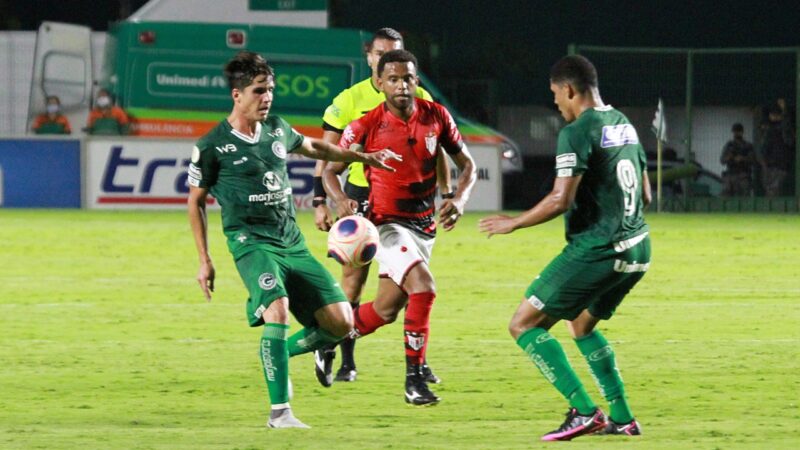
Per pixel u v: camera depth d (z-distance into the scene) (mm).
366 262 21094
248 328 29469
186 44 66625
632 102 78938
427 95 24156
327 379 21891
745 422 19188
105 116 66625
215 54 66688
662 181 70562
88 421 19344
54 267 41781
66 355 25781
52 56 71500
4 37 72938
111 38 67688
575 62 17953
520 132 81562
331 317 19812
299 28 66500
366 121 21500
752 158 71750
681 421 19281
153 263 42969
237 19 70625
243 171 19344
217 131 19438
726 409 20312
